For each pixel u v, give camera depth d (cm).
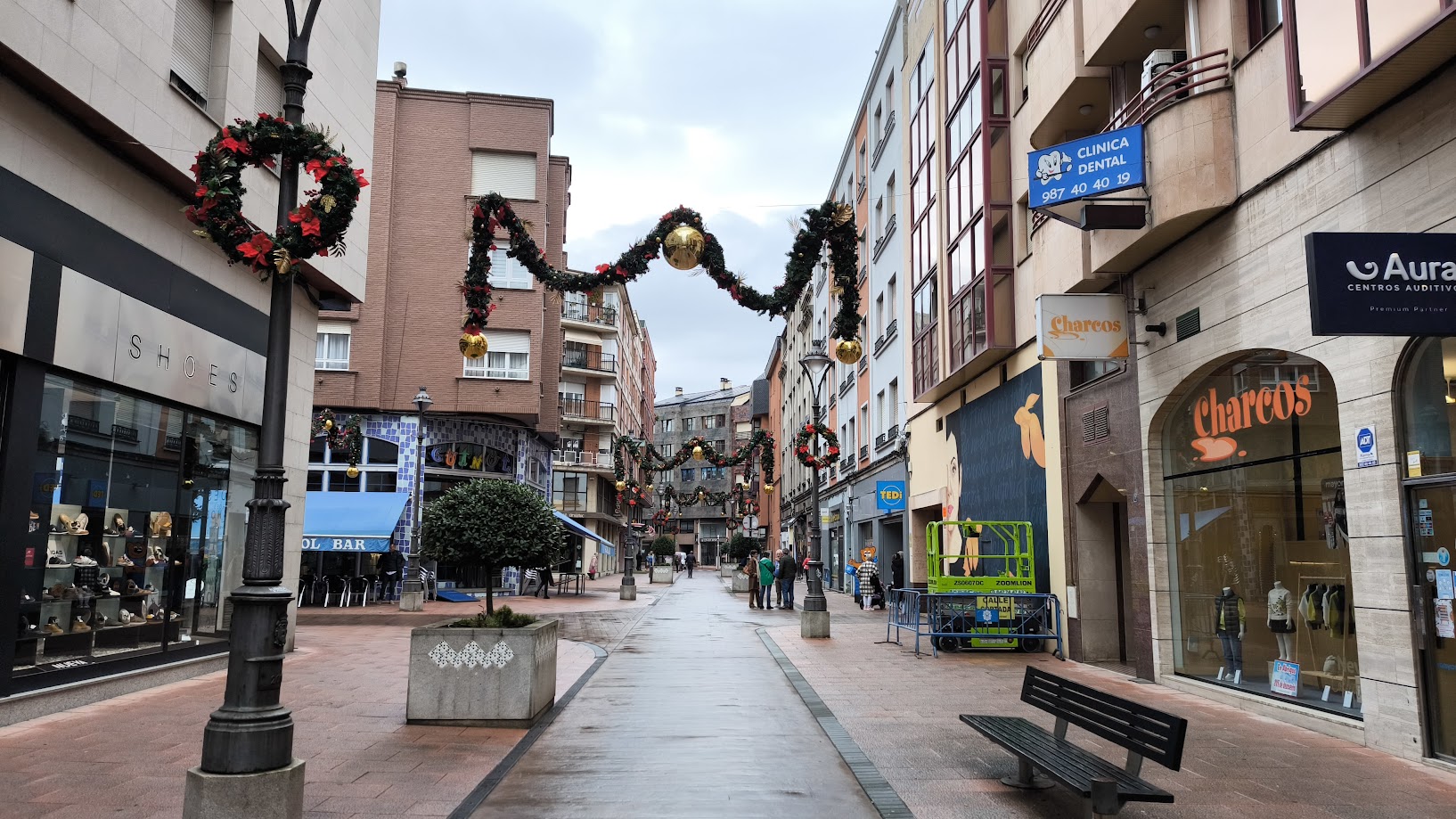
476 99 3177
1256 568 902
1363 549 730
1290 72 739
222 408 1145
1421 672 675
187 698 938
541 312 3158
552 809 543
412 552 2475
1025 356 1503
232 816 453
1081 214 998
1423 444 680
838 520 3616
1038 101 1326
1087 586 1270
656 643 1533
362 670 1139
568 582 4094
